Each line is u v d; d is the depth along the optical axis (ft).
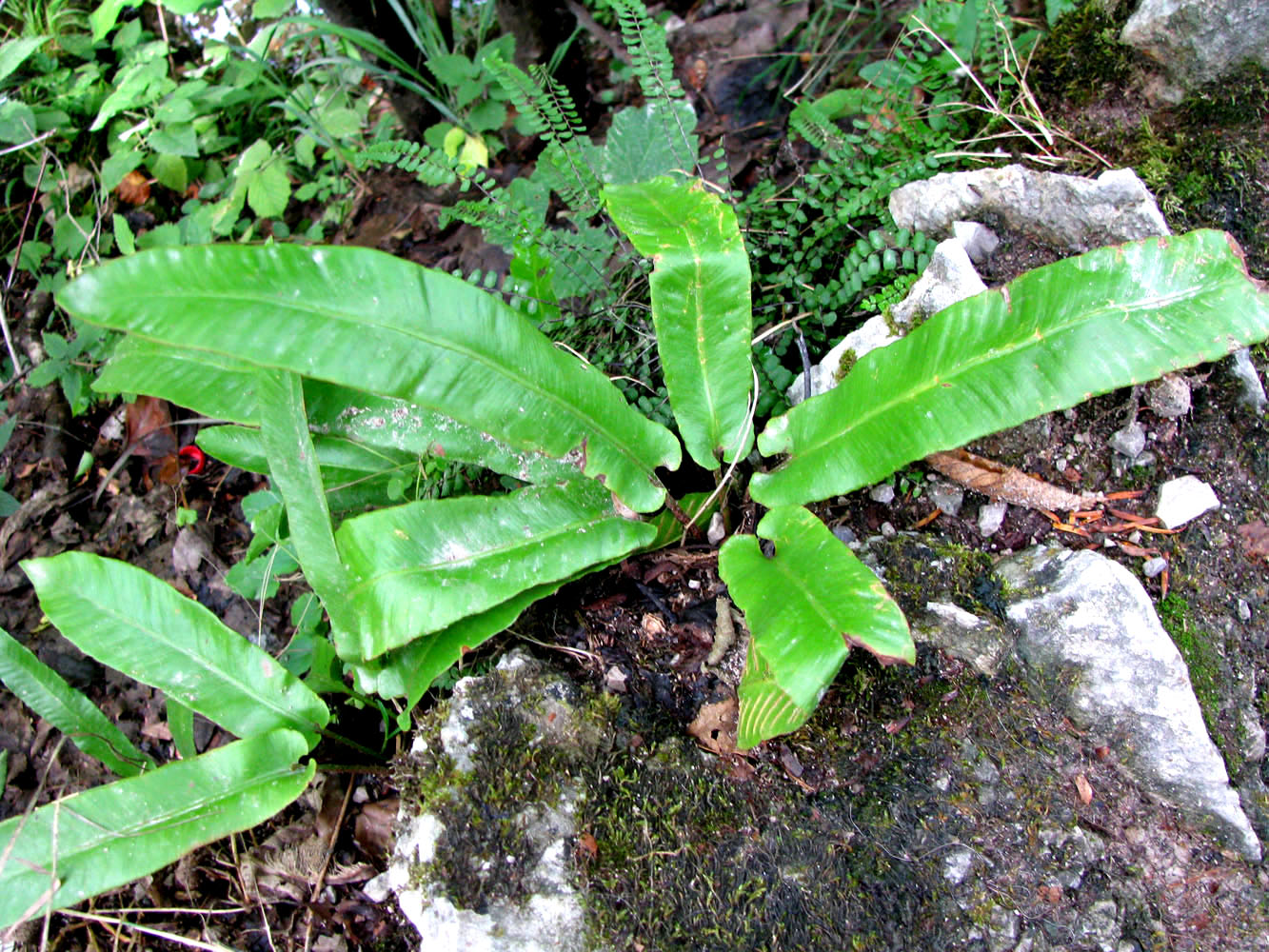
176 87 2.68
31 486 2.51
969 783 1.65
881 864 1.63
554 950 1.61
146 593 1.77
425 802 1.68
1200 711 1.64
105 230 2.71
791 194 2.28
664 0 2.71
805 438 1.73
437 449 1.80
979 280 1.82
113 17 2.54
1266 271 1.87
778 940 1.60
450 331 1.58
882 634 1.45
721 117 2.54
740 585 1.60
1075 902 1.62
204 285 1.46
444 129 2.55
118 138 2.78
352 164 2.68
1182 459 1.79
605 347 2.11
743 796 1.68
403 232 2.63
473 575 1.66
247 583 2.11
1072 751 1.67
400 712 1.93
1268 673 1.71
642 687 1.79
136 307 1.43
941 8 2.08
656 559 1.90
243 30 2.91
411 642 1.72
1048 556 1.74
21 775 2.21
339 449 1.98
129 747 1.96
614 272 2.20
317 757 1.94
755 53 2.56
